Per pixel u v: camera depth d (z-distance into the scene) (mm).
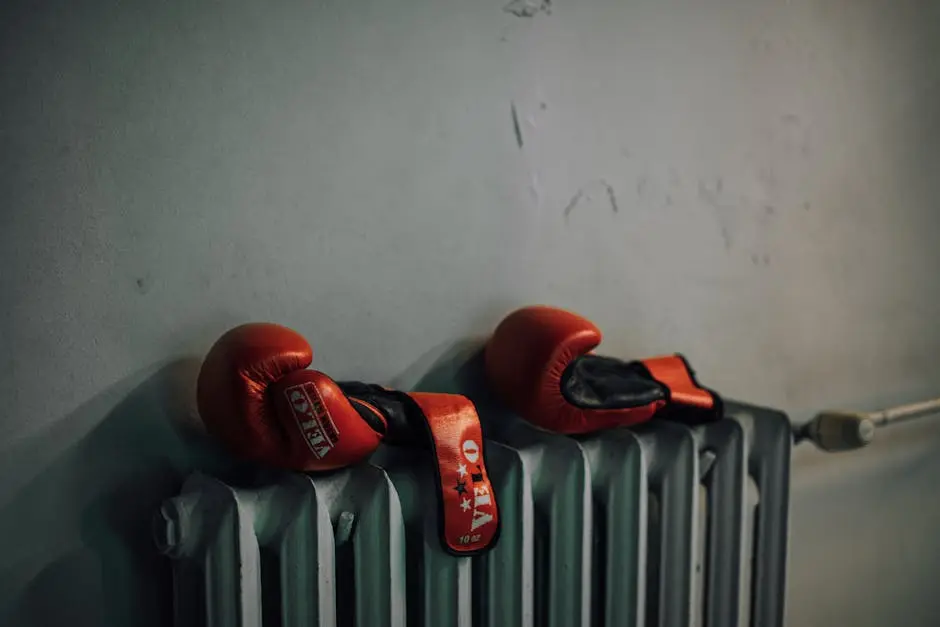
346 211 1127
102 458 980
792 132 1608
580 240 1347
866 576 1880
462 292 1233
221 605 942
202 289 1031
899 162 1797
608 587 1233
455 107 1205
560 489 1142
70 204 942
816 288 1690
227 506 923
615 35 1354
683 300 1489
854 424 1553
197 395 976
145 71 975
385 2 1136
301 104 1082
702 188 1491
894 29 1744
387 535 980
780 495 1356
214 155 1027
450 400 1050
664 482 1253
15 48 901
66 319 949
